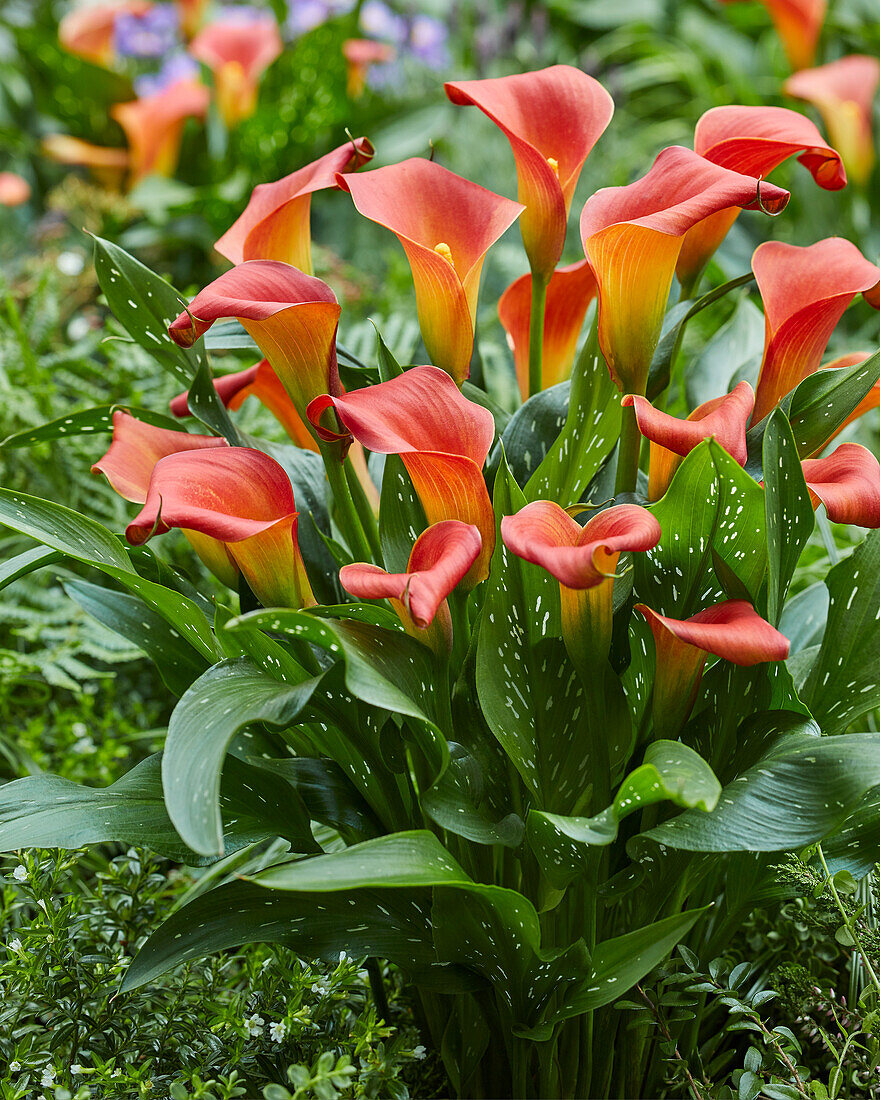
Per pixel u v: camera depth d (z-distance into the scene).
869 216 4.27
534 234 1.82
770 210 1.71
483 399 1.88
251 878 1.64
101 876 1.91
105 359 3.13
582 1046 1.83
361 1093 1.75
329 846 2.00
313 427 1.76
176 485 1.69
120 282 1.85
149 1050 1.82
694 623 1.67
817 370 1.80
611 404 1.83
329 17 4.70
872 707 1.78
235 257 1.81
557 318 1.92
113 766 2.13
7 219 4.55
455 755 1.74
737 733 1.75
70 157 4.44
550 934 1.82
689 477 1.71
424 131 4.52
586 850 1.72
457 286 1.76
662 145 4.82
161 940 1.75
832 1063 1.85
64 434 1.89
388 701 1.66
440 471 1.71
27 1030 1.80
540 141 1.83
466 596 1.75
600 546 1.63
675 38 5.68
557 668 1.76
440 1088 1.88
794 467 1.73
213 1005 1.80
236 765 1.79
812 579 2.20
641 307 1.75
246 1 5.68
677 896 1.81
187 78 4.83
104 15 4.98
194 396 1.83
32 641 2.50
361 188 1.76
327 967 1.84
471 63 5.03
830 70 3.87
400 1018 1.91
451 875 1.67
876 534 1.82
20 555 1.80
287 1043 1.80
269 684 1.72
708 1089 1.81
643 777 1.65
